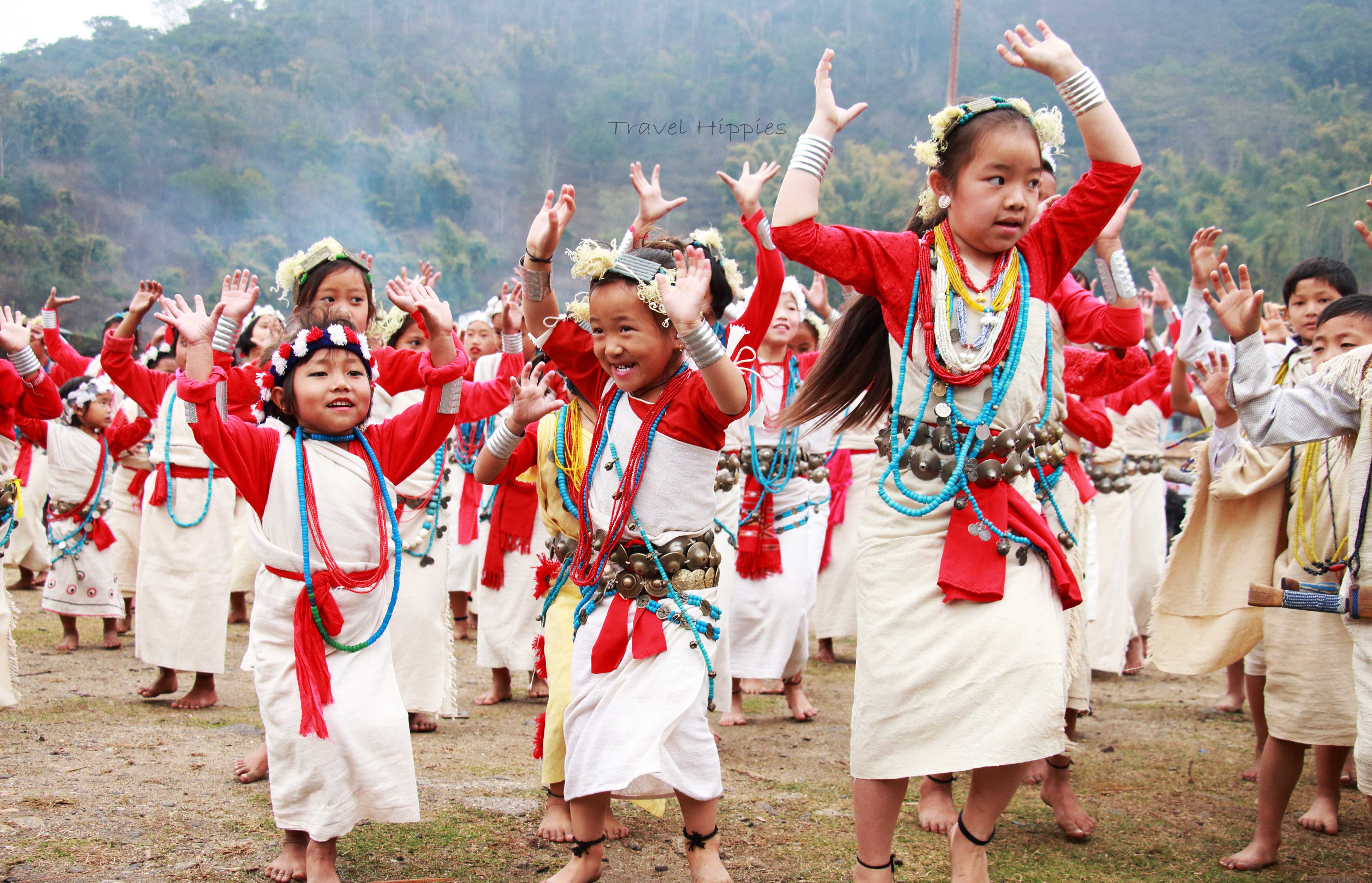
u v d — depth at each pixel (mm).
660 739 3408
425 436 3852
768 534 6316
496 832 4227
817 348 7465
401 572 5801
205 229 28922
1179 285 25328
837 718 6547
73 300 8016
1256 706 5402
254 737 5480
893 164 27656
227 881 3621
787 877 3912
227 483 6285
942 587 3248
